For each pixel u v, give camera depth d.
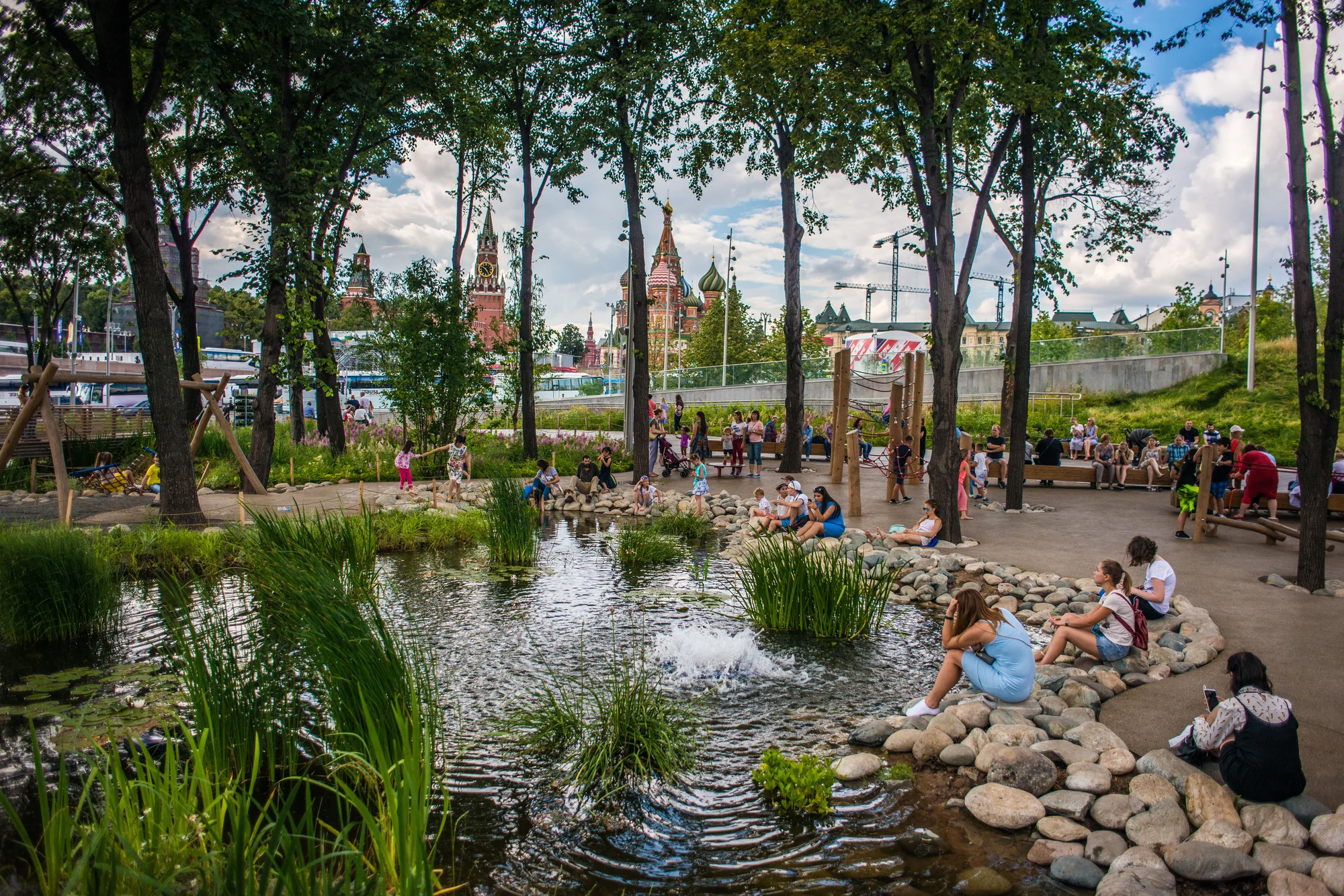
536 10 19.73
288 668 5.40
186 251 21.03
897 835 4.40
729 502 16.75
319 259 18.14
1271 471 13.56
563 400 49.34
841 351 18.94
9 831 4.20
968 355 40.44
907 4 10.77
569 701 6.23
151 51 15.48
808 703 6.34
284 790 4.79
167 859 3.38
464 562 11.36
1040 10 12.23
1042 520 14.53
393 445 24.69
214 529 11.61
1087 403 38.09
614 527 14.93
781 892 3.89
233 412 35.47
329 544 10.51
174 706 5.87
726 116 19.81
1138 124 14.93
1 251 20.34
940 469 11.98
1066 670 6.51
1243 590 9.14
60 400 37.34
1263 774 4.27
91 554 8.30
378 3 17.19
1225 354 36.97
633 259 19.53
